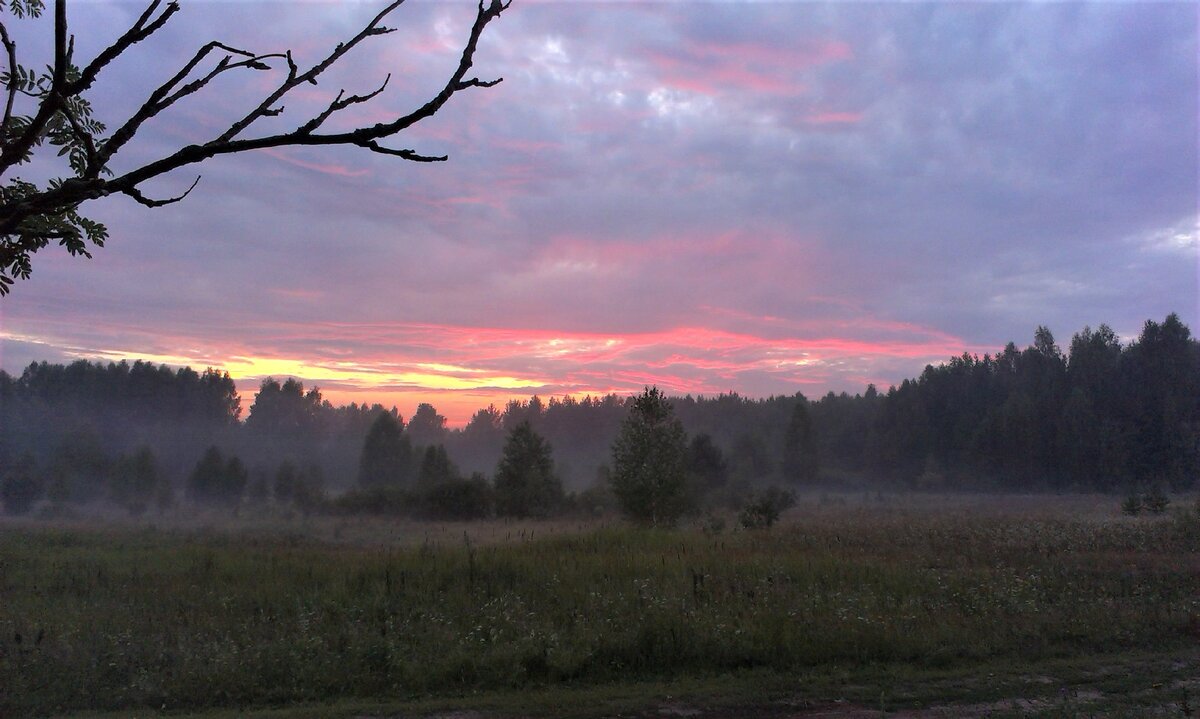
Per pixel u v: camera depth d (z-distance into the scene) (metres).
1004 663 8.91
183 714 7.40
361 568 14.35
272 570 14.77
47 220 3.21
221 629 10.03
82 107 3.31
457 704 7.54
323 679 8.26
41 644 9.12
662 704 7.49
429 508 46.19
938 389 106.69
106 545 23.08
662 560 14.28
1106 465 78.00
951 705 7.39
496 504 46.44
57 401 76.69
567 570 13.39
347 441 115.25
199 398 95.62
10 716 7.29
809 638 9.43
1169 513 34.34
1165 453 76.94
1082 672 8.48
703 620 9.82
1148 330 83.69
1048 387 91.12
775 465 91.31
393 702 7.68
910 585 12.59
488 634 9.80
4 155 2.26
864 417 115.62
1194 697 7.43
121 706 7.66
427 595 11.76
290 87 2.50
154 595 12.43
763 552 16.52
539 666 8.80
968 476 88.75
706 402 138.88
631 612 10.27
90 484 58.25
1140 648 9.59
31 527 33.06
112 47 2.31
